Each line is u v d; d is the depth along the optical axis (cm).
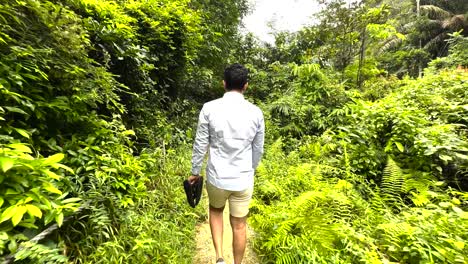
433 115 391
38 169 129
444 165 334
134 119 383
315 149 436
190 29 502
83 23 267
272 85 930
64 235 163
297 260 208
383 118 371
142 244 186
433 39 1256
